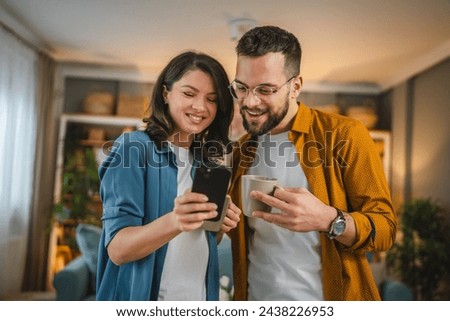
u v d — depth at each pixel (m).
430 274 2.49
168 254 0.86
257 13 2.02
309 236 0.89
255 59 0.82
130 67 3.32
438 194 2.67
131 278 0.82
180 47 2.57
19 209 2.79
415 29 2.23
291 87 0.86
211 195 0.71
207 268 0.90
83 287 2.23
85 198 3.17
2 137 2.49
